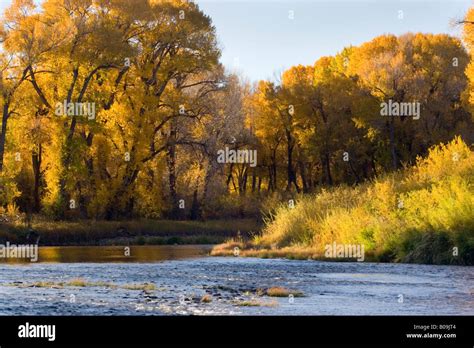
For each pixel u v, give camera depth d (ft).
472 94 180.55
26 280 76.95
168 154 236.22
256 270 90.33
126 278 79.77
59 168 200.03
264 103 280.31
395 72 231.50
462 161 135.13
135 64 223.51
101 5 212.43
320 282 74.49
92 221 199.82
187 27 224.74
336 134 261.85
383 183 134.62
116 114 216.74
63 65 200.54
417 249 100.78
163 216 239.09
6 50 187.32
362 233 113.50
